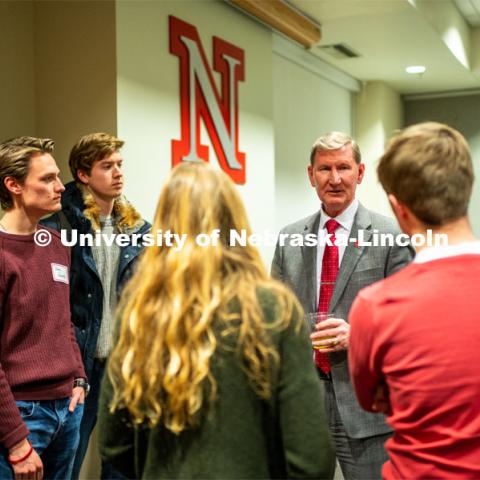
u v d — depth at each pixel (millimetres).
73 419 1990
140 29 3086
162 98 3252
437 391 991
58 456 1964
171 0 3316
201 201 1072
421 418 1015
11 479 1707
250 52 4148
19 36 3008
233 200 1106
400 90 7297
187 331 1013
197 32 3533
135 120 3055
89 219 2256
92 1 2959
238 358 1012
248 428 1018
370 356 1081
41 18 3074
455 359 985
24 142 1880
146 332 1051
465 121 7332
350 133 6750
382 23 4629
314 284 2049
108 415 1145
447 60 5781
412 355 1013
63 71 3029
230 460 1010
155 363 1029
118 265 2309
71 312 2252
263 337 1010
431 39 5047
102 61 2947
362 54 5535
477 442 980
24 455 1697
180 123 3395
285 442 1034
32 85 3084
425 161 1050
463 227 1068
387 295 1064
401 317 1029
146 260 1099
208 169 1115
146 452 1121
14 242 1809
